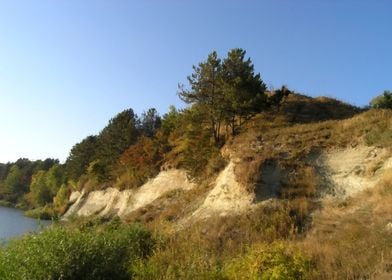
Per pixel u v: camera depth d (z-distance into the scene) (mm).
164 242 17719
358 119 28266
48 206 92000
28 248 10445
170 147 47125
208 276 11320
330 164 25094
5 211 92812
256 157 26078
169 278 11461
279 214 21141
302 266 11031
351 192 22344
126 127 68000
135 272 12250
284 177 24609
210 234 20781
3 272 9867
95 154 82000
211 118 35188
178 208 30578
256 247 13039
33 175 132625
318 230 18781
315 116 38562
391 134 24266
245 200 23625
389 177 20438
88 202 68688
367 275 10227
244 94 33812
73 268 10234
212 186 30219
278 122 36719
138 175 49844
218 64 35531
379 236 13977
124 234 17562
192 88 35844
